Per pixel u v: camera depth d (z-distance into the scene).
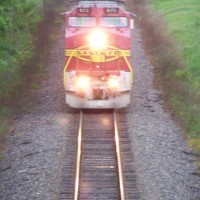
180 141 56.44
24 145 55.09
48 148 53.38
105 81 64.81
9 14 95.50
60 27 111.38
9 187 46.34
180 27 108.88
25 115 64.94
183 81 77.69
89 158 51.62
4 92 71.12
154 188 45.66
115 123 59.47
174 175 48.19
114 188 45.81
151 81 79.94
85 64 66.06
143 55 93.75
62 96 71.62
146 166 49.81
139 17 121.69
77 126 59.56
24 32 96.62
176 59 86.12
